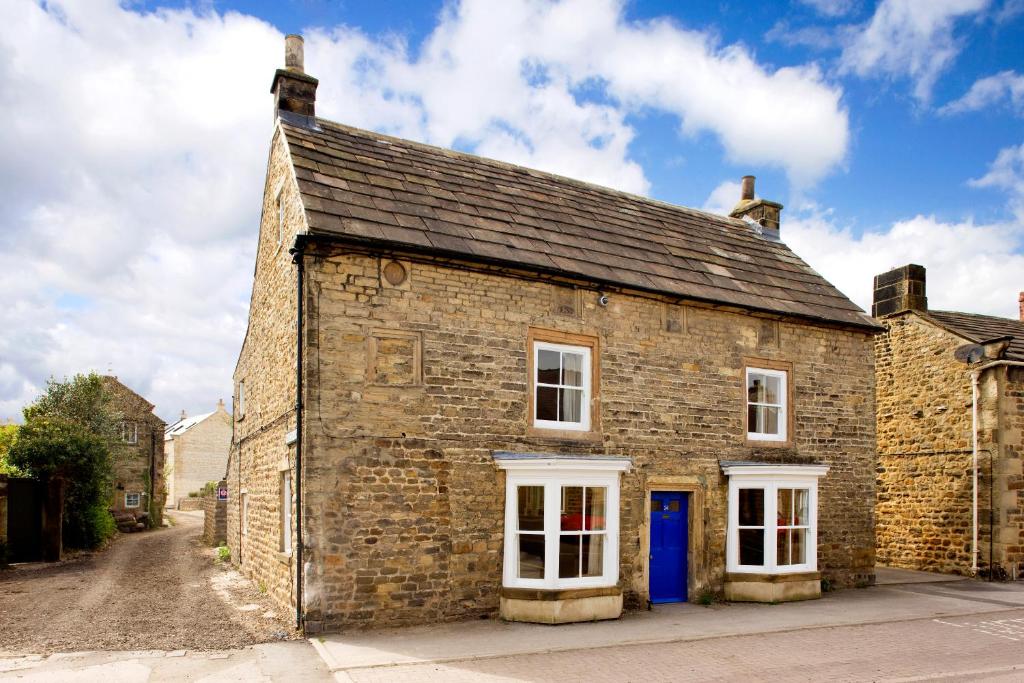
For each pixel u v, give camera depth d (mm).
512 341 10492
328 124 12492
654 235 13906
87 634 8922
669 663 7965
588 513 10320
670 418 11789
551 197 13531
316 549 8859
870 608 11391
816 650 8727
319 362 9125
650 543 11484
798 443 13156
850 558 13484
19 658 7719
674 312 12109
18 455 17781
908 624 10312
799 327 13500
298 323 9375
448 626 9336
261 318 13664
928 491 16344
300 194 9844
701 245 14500
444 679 7117
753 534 12102
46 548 17219
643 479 11367
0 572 15031
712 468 12094
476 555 9828
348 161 11414
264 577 12172
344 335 9320
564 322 10969
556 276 10836
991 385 15008
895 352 17562
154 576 14516
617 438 11227
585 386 11203
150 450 31406
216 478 49250
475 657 7891
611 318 11445
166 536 25828
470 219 11242
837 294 14906
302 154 10977
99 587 12930
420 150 13086
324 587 8859
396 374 9586
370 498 9227
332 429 9094
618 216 14062
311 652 8023
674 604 11508
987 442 14977
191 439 48625
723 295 12633
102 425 25938
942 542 15867
